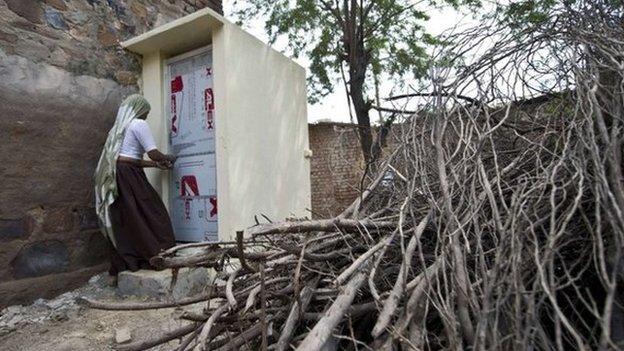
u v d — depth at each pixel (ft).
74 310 9.30
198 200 11.89
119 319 8.58
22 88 9.86
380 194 5.48
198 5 15.47
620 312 2.89
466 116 4.74
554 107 4.70
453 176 4.05
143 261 10.47
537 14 5.52
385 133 6.30
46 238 10.12
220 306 3.96
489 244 3.64
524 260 3.06
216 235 11.49
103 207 10.25
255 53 12.45
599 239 2.72
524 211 3.25
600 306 3.13
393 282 3.86
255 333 3.74
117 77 12.14
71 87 10.91
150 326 8.10
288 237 4.79
